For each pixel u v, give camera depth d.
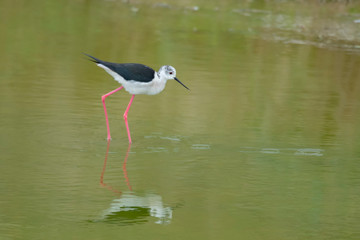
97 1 26.81
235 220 8.65
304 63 18.58
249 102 14.85
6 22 22.22
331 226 8.55
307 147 11.97
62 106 13.83
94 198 9.18
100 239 7.86
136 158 10.98
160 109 14.13
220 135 12.47
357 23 23.62
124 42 20.16
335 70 18.00
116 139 11.98
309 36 21.70
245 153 11.48
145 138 12.11
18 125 12.37
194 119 13.49
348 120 13.83
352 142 12.38
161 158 11.05
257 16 24.47
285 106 14.67
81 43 19.83
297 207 9.18
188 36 21.30
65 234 8.03
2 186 9.41
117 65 11.78
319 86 16.44
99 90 15.31
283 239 8.10
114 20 23.36
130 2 26.80
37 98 14.24
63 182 9.72
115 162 10.73
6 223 8.26
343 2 26.89
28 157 10.71
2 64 16.98
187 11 25.28
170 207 9.02
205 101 14.83
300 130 13.00
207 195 9.49
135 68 11.84
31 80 15.66
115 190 9.51
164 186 9.77
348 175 10.57
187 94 15.31
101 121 13.05
